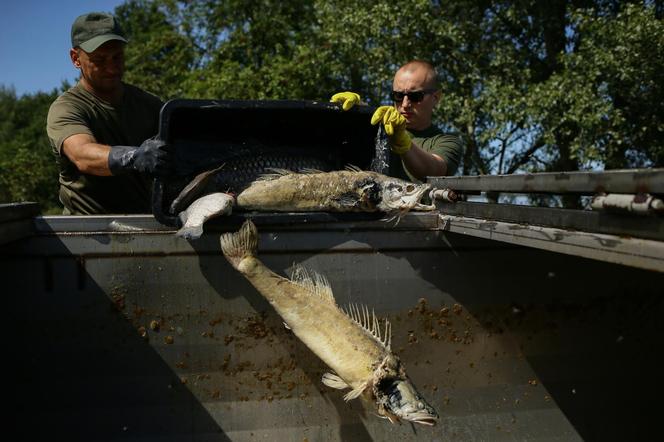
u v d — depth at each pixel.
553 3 16.91
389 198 3.10
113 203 4.02
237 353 3.04
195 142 3.49
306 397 3.08
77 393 2.94
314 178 3.13
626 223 2.03
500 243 3.25
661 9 15.61
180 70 27.03
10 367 2.90
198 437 3.01
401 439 3.15
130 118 4.11
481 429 3.23
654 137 14.84
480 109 16.22
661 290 3.40
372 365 2.74
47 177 31.97
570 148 14.70
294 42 24.34
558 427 3.30
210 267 3.02
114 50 3.83
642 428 3.38
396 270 3.17
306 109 3.18
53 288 2.92
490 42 17.27
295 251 3.10
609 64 13.77
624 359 3.37
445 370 3.21
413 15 16.27
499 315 3.26
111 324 2.96
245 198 3.13
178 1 27.70
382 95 18.42
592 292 3.35
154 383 2.99
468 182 2.97
